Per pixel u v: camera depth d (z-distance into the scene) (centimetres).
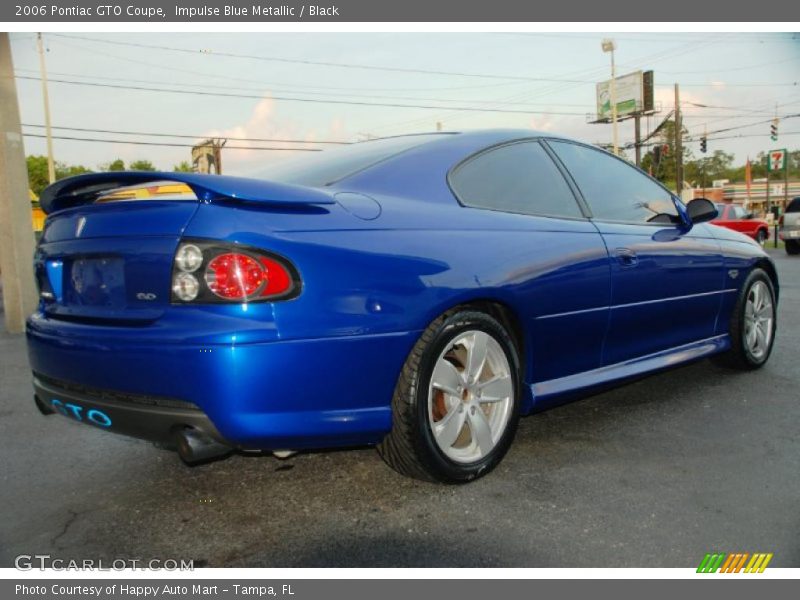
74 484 295
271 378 218
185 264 219
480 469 277
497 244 283
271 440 224
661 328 375
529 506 257
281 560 225
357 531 242
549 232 309
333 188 260
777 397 396
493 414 286
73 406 247
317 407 230
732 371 455
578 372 331
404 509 258
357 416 239
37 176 5728
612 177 375
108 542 241
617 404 387
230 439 219
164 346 216
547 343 306
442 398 270
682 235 394
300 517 254
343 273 232
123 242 235
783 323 636
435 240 263
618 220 359
